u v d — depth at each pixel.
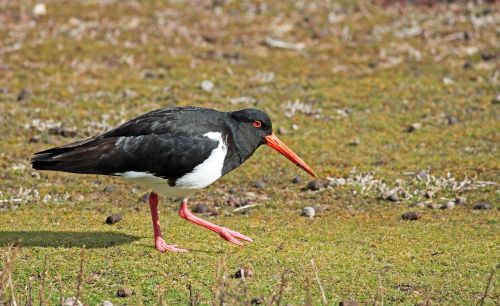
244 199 13.23
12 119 16.34
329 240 11.17
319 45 20.17
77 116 16.58
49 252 10.52
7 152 14.90
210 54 19.73
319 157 14.91
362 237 11.30
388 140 15.63
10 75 18.42
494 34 20.34
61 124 16.17
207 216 12.48
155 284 9.60
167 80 18.44
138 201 13.10
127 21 21.17
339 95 17.73
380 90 17.97
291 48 20.03
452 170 14.16
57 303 9.05
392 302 9.12
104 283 9.64
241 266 10.07
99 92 17.81
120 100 17.44
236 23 21.25
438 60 19.31
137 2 22.30
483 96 17.56
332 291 9.37
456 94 17.69
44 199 13.02
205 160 10.49
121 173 10.46
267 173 14.30
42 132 15.82
